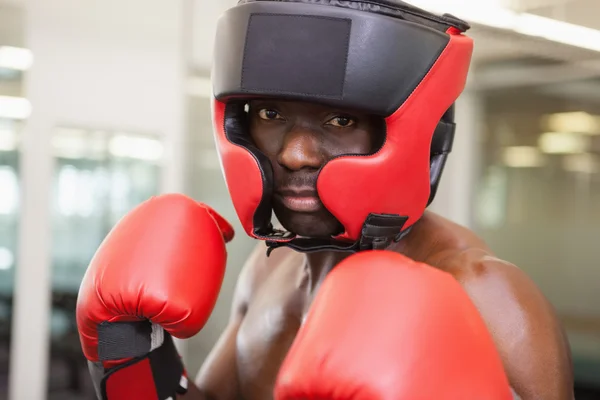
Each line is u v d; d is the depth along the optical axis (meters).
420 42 0.85
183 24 3.67
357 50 0.84
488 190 5.06
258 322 1.16
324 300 0.75
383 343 0.68
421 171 0.90
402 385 0.66
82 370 3.65
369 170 0.86
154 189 3.67
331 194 0.88
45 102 3.45
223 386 1.18
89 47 3.52
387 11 0.86
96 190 3.59
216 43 0.95
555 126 4.84
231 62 0.90
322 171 0.88
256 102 0.93
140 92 3.60
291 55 0.85
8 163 3.75
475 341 0.71
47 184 3.46
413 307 0.71
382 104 0.84
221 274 0.99
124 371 0.99
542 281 5.13
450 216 5.05
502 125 4.89
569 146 4.89
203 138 3.76
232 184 0.95
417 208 0.92
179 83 3.67
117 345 0.98
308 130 0.90
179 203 1.01
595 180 4.87
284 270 1.19
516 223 5.09
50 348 3.60
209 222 1.01
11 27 3.56
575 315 4.98
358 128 0.90
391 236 0.92
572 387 0.87
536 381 0.82
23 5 3.43
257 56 0.87
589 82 4.41
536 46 2.98
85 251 3.61
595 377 4.48
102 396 1.01
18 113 3.70
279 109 0.91
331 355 0.69
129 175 3.64
